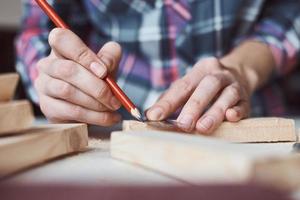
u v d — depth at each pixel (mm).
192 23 1209
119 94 671
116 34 1240
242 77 933
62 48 707
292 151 532
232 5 1212
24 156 487
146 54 1235
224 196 314
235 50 1137
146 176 452
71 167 505
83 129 608
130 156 521
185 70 1216
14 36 1624
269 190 327
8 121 490
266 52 1146
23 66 1115
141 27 1229
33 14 1162
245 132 671
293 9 1222
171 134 519
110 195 322
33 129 561
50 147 533
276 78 1277
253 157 361
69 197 320
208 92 702
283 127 679
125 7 1224
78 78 692
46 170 491
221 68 831
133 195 322
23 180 442
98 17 1242
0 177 446
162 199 314
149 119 680
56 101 751
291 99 1576
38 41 1100
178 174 431
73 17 1250
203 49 1228
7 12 1794
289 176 365
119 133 545
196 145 423
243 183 335
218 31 1219
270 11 1240
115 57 708
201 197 316
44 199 318
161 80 1227
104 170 486
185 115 661
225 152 384
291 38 1189
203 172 396
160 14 1214
